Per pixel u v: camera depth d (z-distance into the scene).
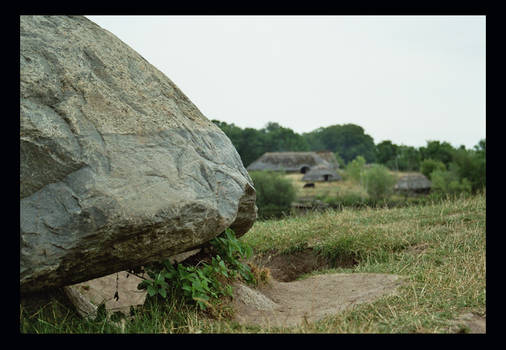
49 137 3.00
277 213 15.67
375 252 5.86
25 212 2.87
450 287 3.92
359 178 35.28
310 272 6.19
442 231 6.20
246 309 4.06
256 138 46.28
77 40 3.54
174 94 4.14
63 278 3.09
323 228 7.12
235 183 4.02
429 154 46.25
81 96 3.28
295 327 3.36
